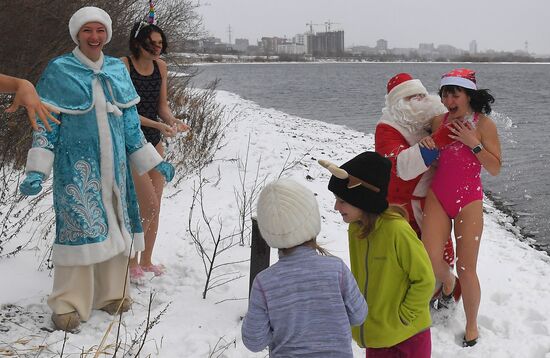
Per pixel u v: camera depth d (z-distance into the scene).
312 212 3.12
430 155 4.68
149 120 5.69
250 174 10.05
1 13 8.93
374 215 3.63
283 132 16.05
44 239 5.84
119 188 4.69
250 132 14.86
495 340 4.90
